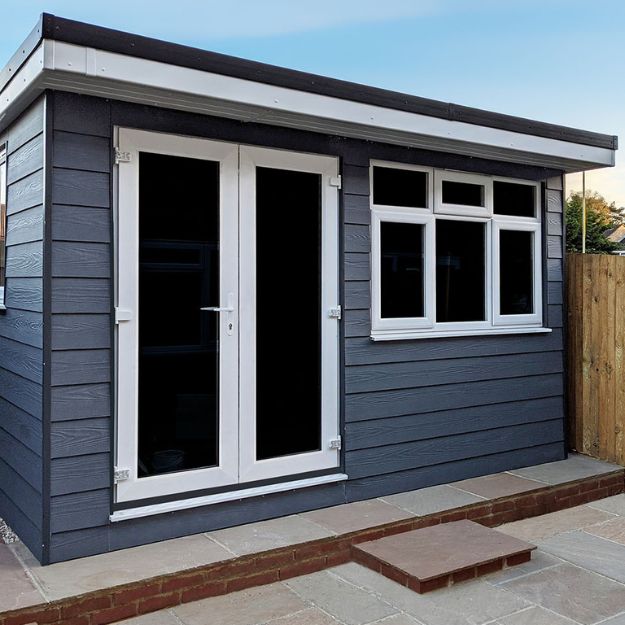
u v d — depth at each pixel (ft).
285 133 12.76
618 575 11.76
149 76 10.19
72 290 10.66
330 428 13.48
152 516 11.36
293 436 13.07
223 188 12.12
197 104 11.19
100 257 10.91
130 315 11.21
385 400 14.20
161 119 11.40
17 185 11.93
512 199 16.55
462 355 15.40
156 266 11.48
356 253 13.76
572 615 10.32
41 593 9.46
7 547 11.18
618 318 17.07
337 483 13.50
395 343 14.34
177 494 11.70
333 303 13.48
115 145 11.00
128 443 11.22
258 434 12.62
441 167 15.02
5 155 12.86
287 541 11.48
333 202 13.46
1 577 9.98
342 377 13.60
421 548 11.90
